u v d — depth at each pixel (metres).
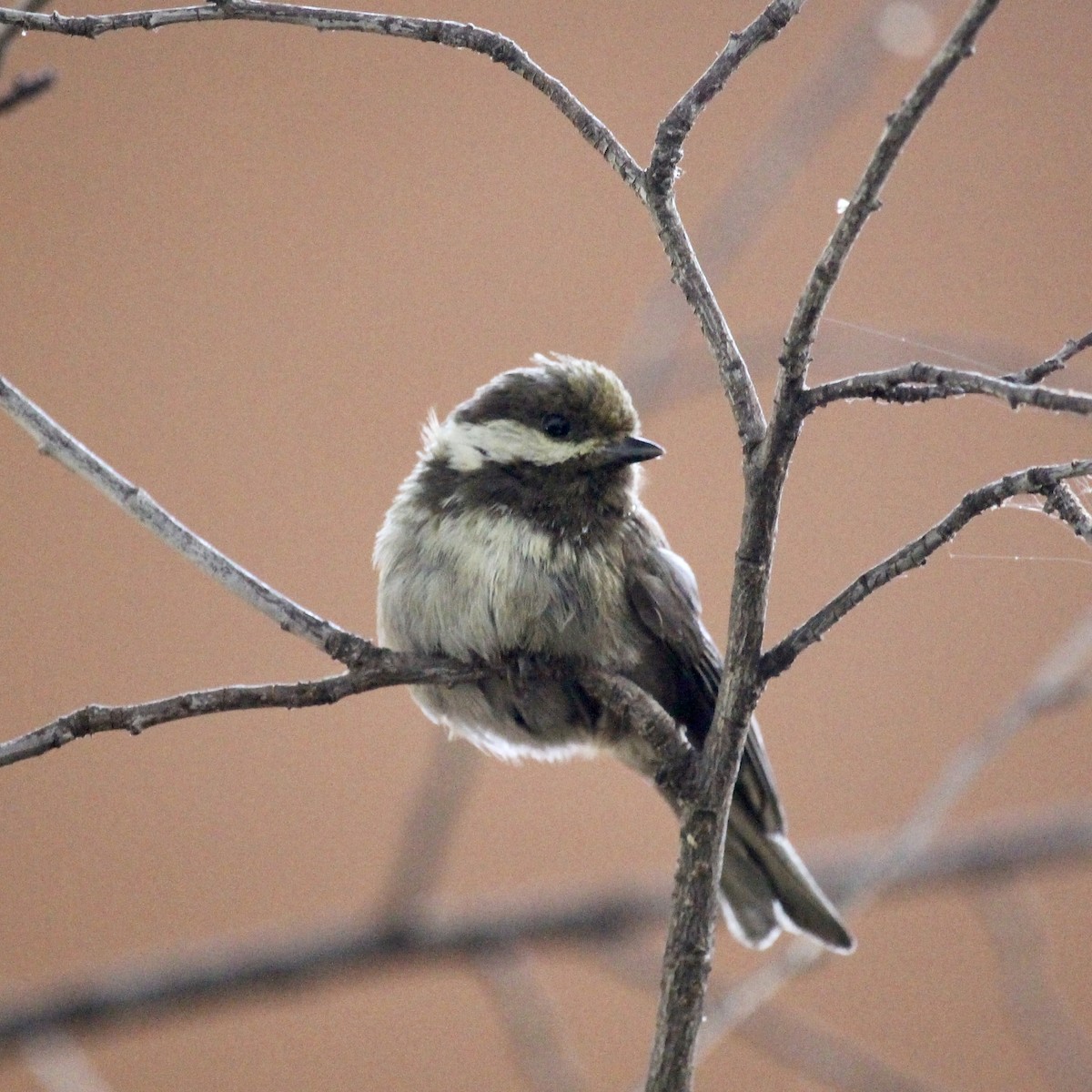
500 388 8.82
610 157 5.86
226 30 15.82
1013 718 8.80
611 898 10.48
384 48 15.98
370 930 10.20
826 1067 8.97
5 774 14.25
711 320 5.68
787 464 5.49
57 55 15.26
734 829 9.06
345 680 6.39
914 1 9.75
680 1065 5.78
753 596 5.66
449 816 9.93
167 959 10.24
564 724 8.75
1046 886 14.77
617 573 8.51
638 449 8.53
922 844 8.69
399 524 8.67
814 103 9.67
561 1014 14.25
